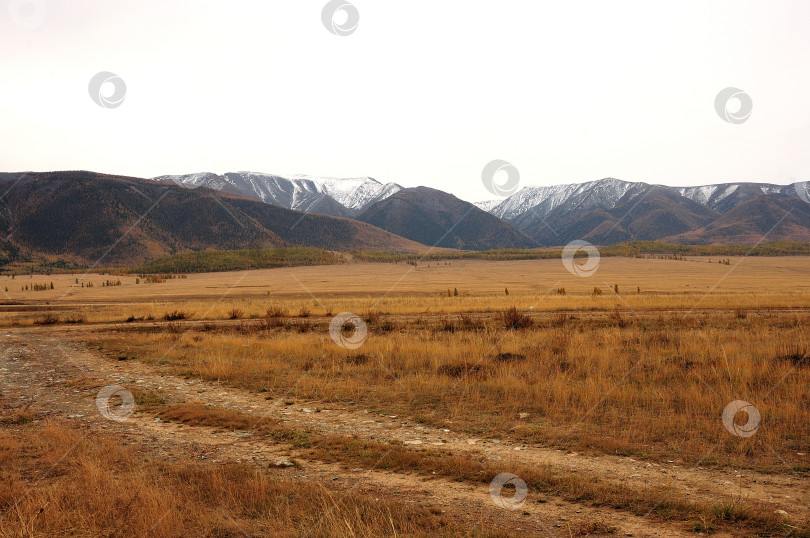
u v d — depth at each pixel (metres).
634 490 6.57
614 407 10.41
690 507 6.04
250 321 32.53
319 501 6.24
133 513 5.72
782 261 185.38
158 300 69.62
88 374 15.88
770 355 14.91
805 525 5.55
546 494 6.55
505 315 26.27
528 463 7.64
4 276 185.50
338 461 7.94
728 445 8.19
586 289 73.44
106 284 126.94
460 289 84.38
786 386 11.26
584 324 25.61
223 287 108.19
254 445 8.84
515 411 10.42
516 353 16.34
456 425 9.72
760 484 6.79
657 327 23.80
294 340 21.00
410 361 15.57
